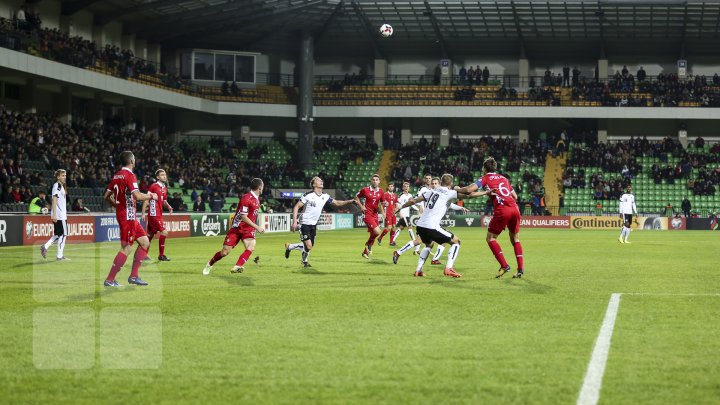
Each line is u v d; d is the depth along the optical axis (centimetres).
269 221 4228
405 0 5353
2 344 773
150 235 1912
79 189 3722
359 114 6078
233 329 872
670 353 744
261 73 6238
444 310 1027
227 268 1706
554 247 2773
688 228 5288
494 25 5806
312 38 5875
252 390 607
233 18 5203
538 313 1003
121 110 5578
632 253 2394
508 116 5991
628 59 6312
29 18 4022
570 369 675
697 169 5716
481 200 5631
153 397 587
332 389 609
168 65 5925
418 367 682
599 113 5912
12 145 3553
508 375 653
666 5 5225
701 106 5866
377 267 1750
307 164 5881
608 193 5522
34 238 2605
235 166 5484
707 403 570
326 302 1106
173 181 4694
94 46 4562
